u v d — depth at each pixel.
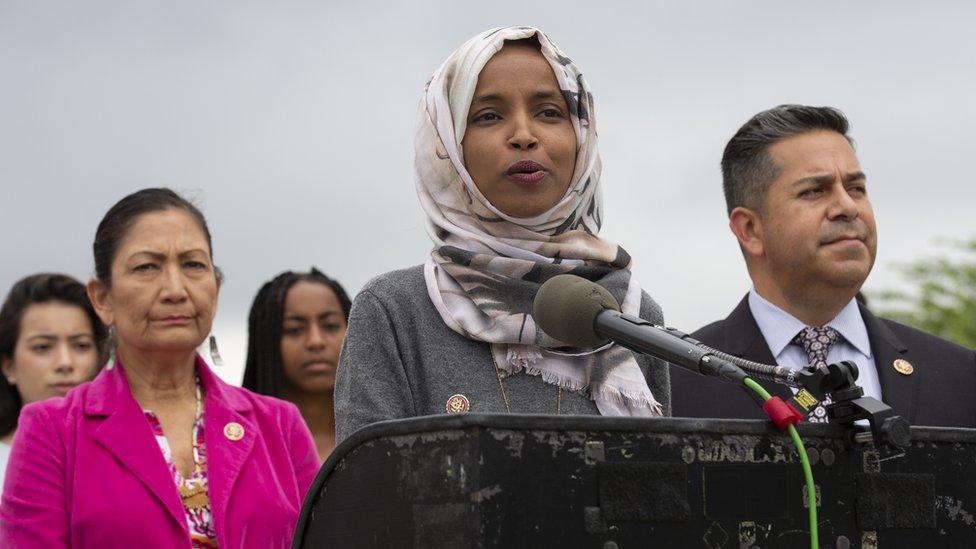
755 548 2.12
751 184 4.15
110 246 3.82
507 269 3.22
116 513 3.46
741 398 3.93
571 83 3.40
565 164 3.37
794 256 4.00
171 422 3.75
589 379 3.18
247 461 3.70
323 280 5.68
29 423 3.61
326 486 2.19
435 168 3.43
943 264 16.72
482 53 3.33
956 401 3.93
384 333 3.13
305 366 5.55
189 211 3.89
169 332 3.73
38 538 3.43
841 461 2.22
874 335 4.10
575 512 2.00
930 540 2.28
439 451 2.01
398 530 2.06
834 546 2.20
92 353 5.16
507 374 3.13
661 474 2.06
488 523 1.94
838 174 3.99
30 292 5.16
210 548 3.56
